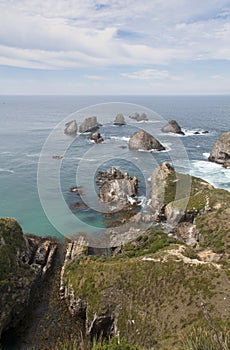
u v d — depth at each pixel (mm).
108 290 30938
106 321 29344
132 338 26219
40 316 31938
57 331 30141
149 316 27219
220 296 26297
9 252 35781
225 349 12109
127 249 36531
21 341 28984
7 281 31859
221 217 42938
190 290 27922
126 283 31031
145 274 31172
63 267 37688
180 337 23172
